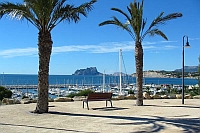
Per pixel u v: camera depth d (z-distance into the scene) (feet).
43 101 44.86
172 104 61.26
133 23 57.88
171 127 31.78
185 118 38.99
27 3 41.70
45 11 41.86
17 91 175.63
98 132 29.17
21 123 34.86
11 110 47.70
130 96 76.54
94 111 47.52
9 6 41.04
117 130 30.14
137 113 44.86
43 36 44.45
